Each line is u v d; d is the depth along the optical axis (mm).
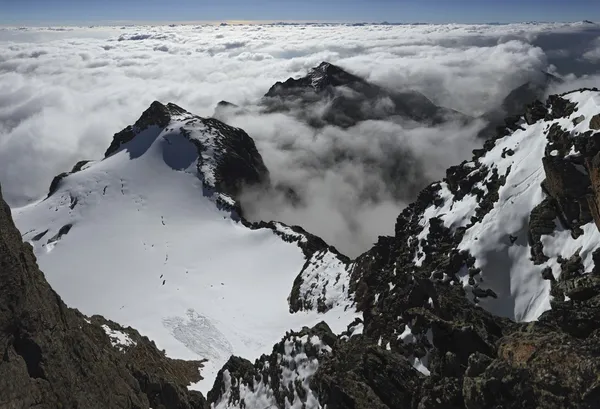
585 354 18922
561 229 39406
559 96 50406
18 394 20906
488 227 43844
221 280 108000
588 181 37844
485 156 56750
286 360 40906
